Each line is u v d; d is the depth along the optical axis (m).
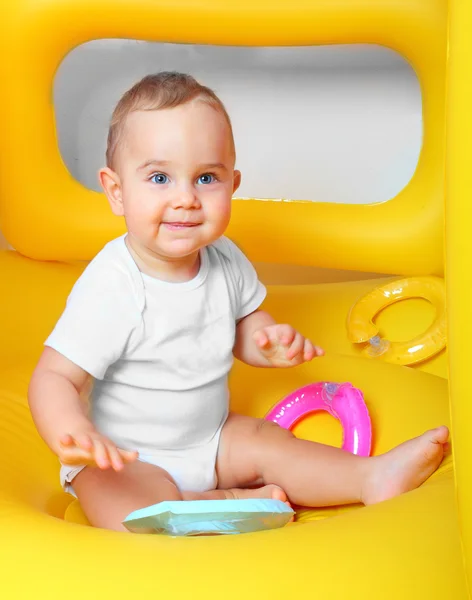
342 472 0.94
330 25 1.30
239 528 0.79
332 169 1.71
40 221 1.40
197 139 0.89
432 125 1.36
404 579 0.64
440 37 1.30
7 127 1.37
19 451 1.00
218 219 0.92
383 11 1.30
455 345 0.62
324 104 1.67
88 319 0.92
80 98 1.68
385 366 1.19
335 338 1.35
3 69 1.35
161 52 1.66
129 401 0.96
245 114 1.69
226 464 1.00
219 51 1.65
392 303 1.39
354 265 1.40
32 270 1.42
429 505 0.73
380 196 1.71
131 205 0.91
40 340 1.30
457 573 0.65
